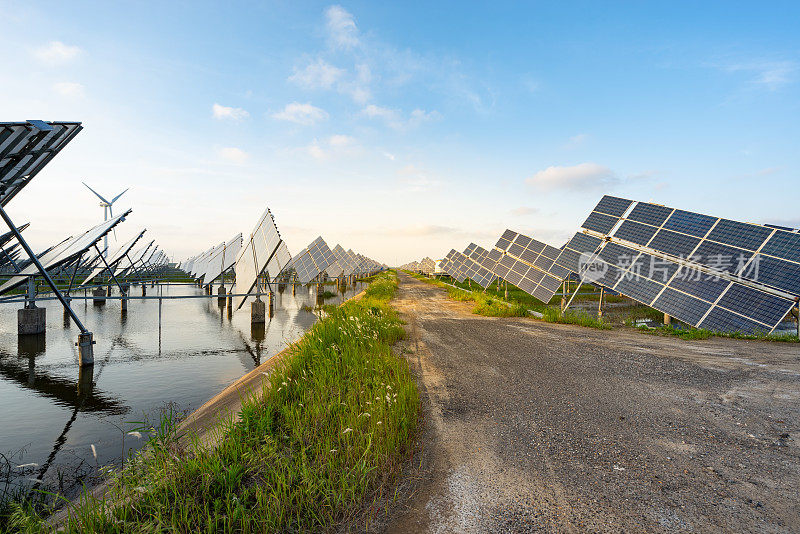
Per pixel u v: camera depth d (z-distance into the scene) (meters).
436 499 4.25
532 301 29.84
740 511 3.94
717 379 8.66
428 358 11.02
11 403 9.60
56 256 20.67
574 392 7.90
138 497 4.23
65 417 8.66
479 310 22.14
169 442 5.39
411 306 26.25
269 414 6.24
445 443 5.66
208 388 10.87
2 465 6.43
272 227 20.20
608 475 4.70
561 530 3.68
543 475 4.72
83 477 6.03
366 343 11.20
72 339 17.94
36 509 5.01
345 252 60.44
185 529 3.68
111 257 37.78
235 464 4.74
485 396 7.73
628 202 21.36
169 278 71.00
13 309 29.00
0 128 9.52
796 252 13.45
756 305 13.29
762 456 5.11
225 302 35.19
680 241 17.31
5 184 12.09
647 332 15.29
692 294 15.30
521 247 32.91
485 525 3.78
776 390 7.82
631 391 7.91
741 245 15.10
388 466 4.93
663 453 5.24
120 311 28.72
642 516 3.87
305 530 3.74
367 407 6.33
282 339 18.80
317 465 4.88
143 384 11.24
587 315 18.84
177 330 21.11
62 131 12.18
